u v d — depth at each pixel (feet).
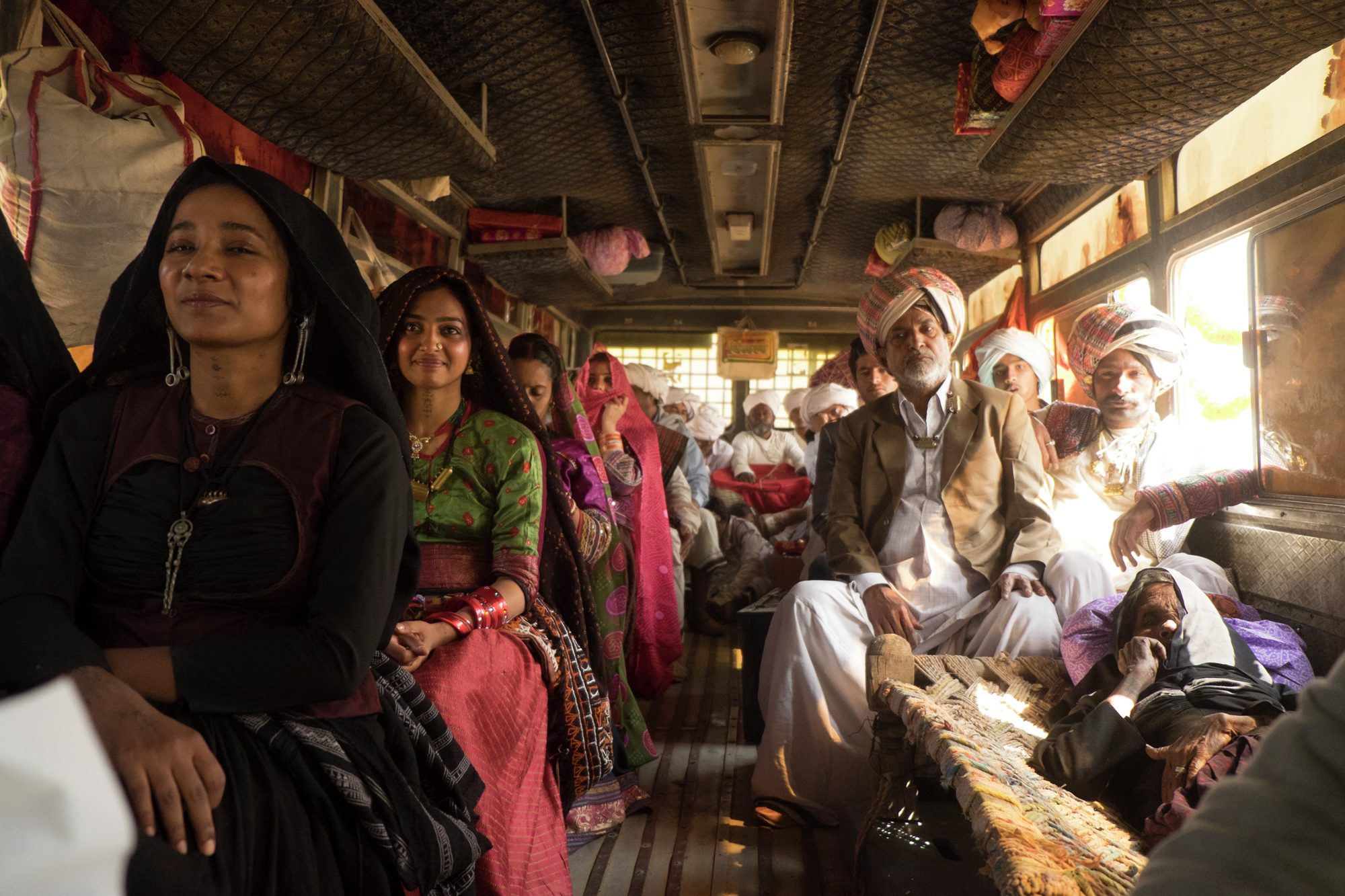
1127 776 6.90
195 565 4.18
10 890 1.25
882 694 7.95
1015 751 7.34
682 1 10.59
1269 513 9.55
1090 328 11.10
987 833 5.03
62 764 1.32
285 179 12.45
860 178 17.06
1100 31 7.74
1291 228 9.39
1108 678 7.93
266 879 3.67
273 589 4.23
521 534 7.06
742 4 10.64
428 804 4.67
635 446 14.02
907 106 13.65
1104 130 9.70
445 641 6.36
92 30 8.61
